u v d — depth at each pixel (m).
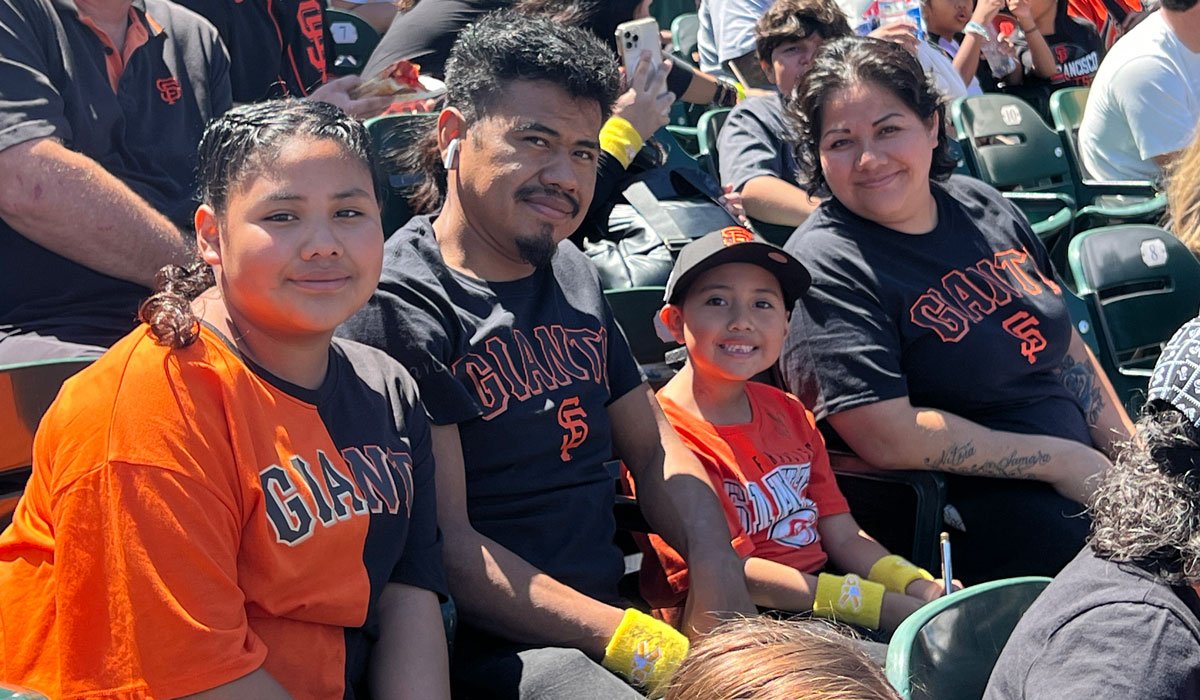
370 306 2.45
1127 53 5.51
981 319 3.29
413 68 3.91
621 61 3.77
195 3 4.21
